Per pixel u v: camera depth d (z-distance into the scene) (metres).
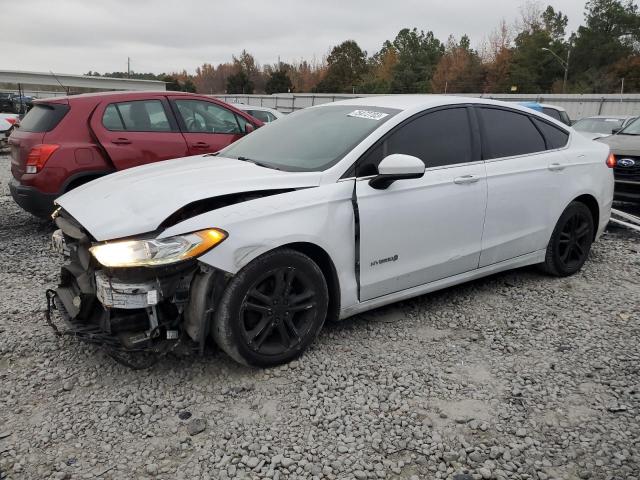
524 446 2.78
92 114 6.33
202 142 7.03
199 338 3.13
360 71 85.88
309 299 3.49
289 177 3.47
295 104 46.78
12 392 3.16
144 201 3.23
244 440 2.79
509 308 4.45
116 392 3.18
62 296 3.56
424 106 4.11
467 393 3.24
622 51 72.31
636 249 6.24
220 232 3.07
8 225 7.12
